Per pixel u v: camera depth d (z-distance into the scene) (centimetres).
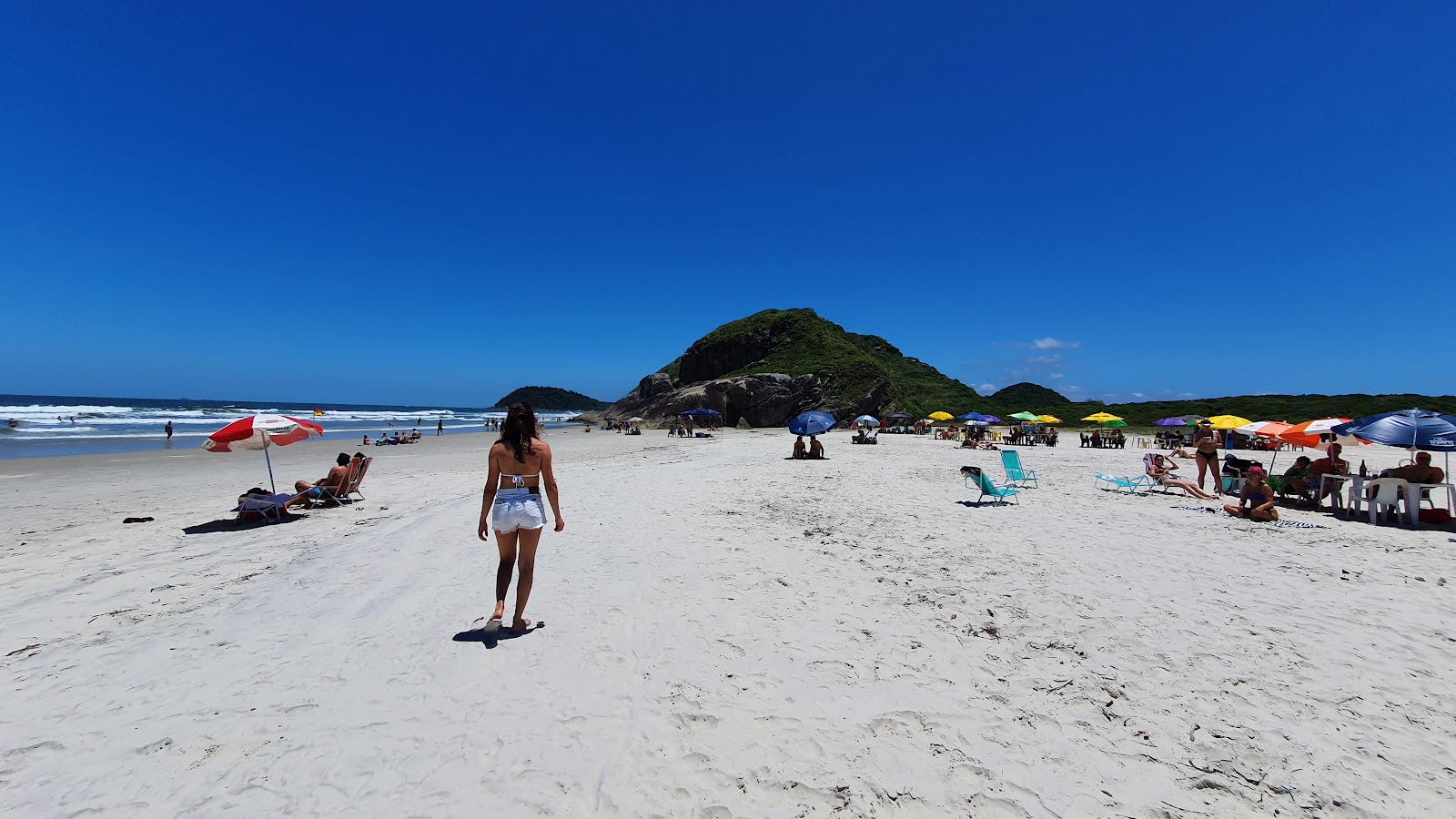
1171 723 359
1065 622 512
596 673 416
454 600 563
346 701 378
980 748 335
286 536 842
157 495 1251
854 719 363
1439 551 758
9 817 275
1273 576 644
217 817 276
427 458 2286
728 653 450
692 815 281
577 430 5269
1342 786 303
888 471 1673
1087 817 282
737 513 1013
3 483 1441
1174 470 1339
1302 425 1154
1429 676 415
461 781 302
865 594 586
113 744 331
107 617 524
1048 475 1608
